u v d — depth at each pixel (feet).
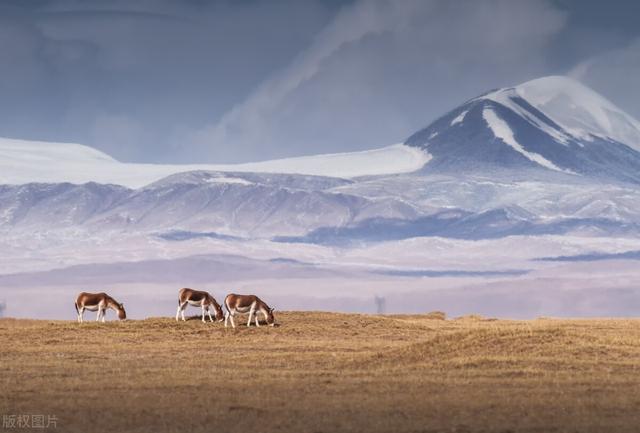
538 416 315.78
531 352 434.30
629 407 328.90
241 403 338.13
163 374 403.34
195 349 497.05
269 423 307.17
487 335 454.40
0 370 417.49
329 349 499.51
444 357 433.07
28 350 490.90
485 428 300.61
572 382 376.48
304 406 332.39
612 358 426.92
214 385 373.40
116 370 415.03
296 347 504.02
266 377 395.14
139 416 318.45
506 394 352.90
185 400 343.26
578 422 307.78
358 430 297.94
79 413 322.96
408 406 331.16
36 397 350.84
